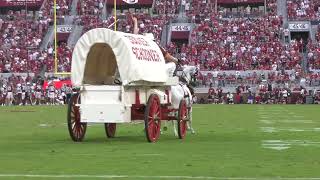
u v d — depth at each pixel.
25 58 95.38
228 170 18.02
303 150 23.91
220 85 87.88
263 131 34.56
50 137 30.88
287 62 89.81
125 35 27.27
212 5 103.88
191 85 31.78
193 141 28.08
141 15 102.44
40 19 104.38
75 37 100.12
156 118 27.67
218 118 48.06
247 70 89.25
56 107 74.69
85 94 27.19
